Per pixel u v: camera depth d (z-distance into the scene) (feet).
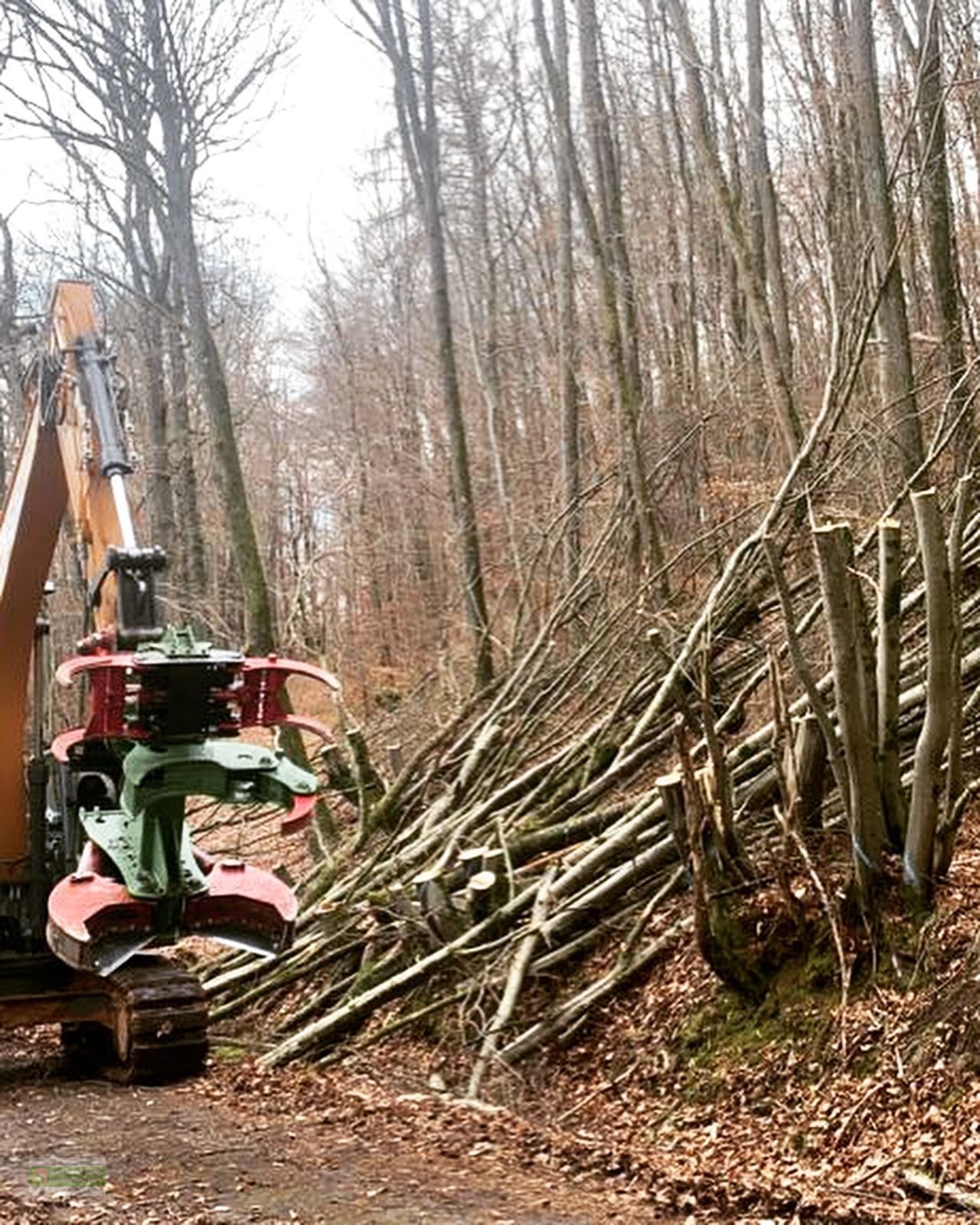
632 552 41.19
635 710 33.06
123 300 74.59
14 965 25.50
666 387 62.03
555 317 79.77
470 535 54.39
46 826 26.07
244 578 50.57
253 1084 23.57
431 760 37.91
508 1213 15.37
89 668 20.04
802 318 61.62
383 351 114.42
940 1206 16.24
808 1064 20.97
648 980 25.11
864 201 45.68
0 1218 15.72
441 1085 24.45
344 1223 15.14
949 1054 19.15
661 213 77.41
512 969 26.40
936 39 37.73
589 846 28.84
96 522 23.97
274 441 117.29
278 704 21.43
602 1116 22.62
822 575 21.80
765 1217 15.53
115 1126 20.31
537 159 88.94
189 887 23.02
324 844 38.17
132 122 52.49
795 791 23.02
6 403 72.18
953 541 22.27
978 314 43.01
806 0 63.52
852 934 21.95
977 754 25.76
